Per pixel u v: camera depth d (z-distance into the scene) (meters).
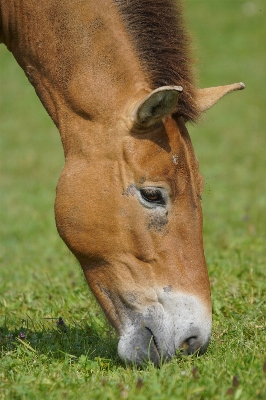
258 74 72.44
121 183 15.16
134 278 15.19
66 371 15.36
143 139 15.09
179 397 13.23
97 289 15.80
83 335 18.20
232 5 92.44
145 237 15.03
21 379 14.50
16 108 66.88
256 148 53.03
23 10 16.77
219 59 76.62
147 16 15.84
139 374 14.82
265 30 84.56
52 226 35.31
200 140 55.69
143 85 15.45
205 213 35.28
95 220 15.35
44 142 57.31
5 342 17.94
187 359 14.99
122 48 15.66
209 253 26.81
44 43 16.44
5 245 31.70
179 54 15.60
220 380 14.04
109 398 13.27
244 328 17.78
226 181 43.69
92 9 15.91
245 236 29.22
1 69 77.25
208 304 15.11
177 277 14.98
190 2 93.81
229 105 65.56
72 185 15.62
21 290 22.94
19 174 48.34
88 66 15.83
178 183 15.09
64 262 27.48
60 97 16.28
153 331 15.01
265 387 13.66
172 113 15.30
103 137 15.48
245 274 22.58
